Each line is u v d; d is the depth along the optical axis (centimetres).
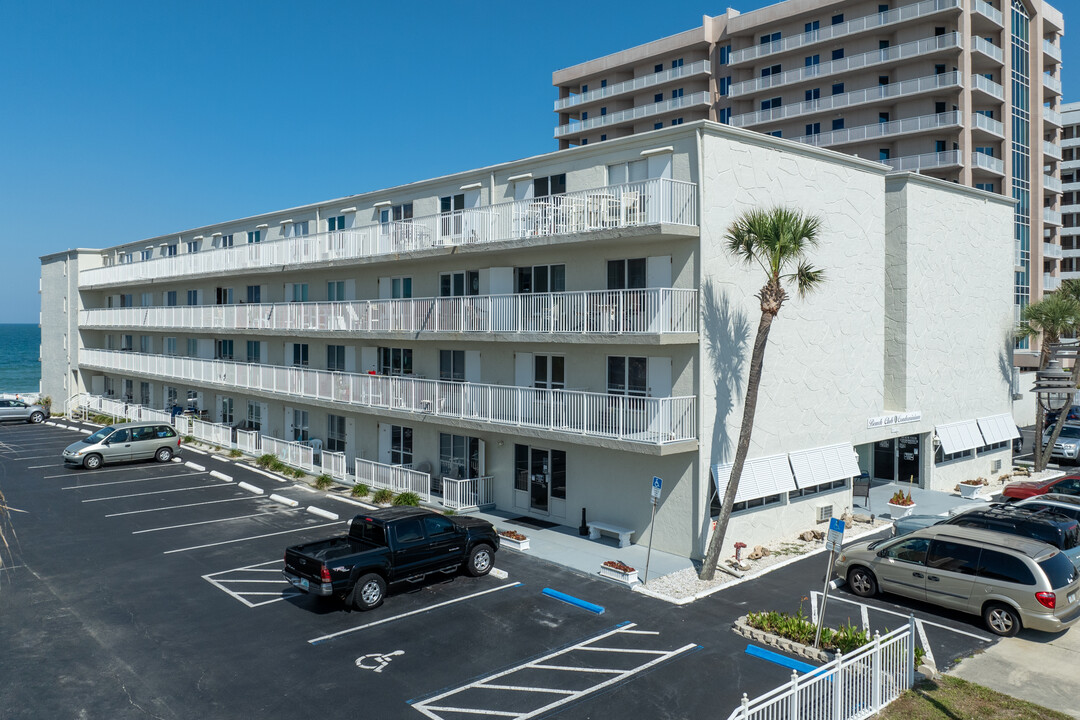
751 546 1936
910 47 5200
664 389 1884
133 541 2017
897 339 2525
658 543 1903
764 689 1174
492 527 1780
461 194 2528
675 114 6894
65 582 1686
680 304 1792
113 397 4934
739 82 6384
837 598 1602
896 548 1570
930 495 2555
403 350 2720
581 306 1958
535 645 1347
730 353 1880
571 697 1153
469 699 1149
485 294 2352
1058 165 6116
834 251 2192
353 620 1466
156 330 4078
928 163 5100
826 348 2172
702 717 1091
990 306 2923
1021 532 1655
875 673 1100
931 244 2602
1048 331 2914
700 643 1355
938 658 1293
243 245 3416
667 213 1766
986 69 5369
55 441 3828
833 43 5722
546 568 1783
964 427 2758
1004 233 2992
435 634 1398
